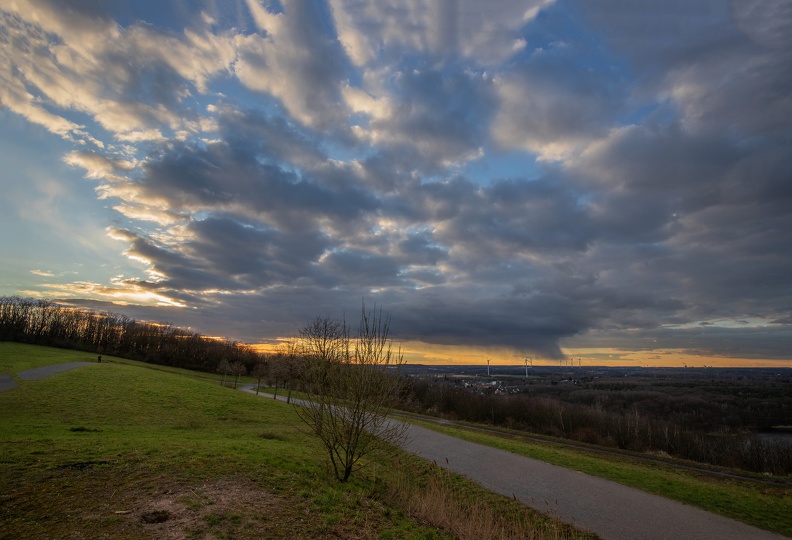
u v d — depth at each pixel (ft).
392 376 41.34
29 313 338.13
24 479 28.91
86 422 72.18
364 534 26.91
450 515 34.17
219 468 35.96
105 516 24.50
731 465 113.50
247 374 376.48
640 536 36.70
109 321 397.39
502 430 115.75
